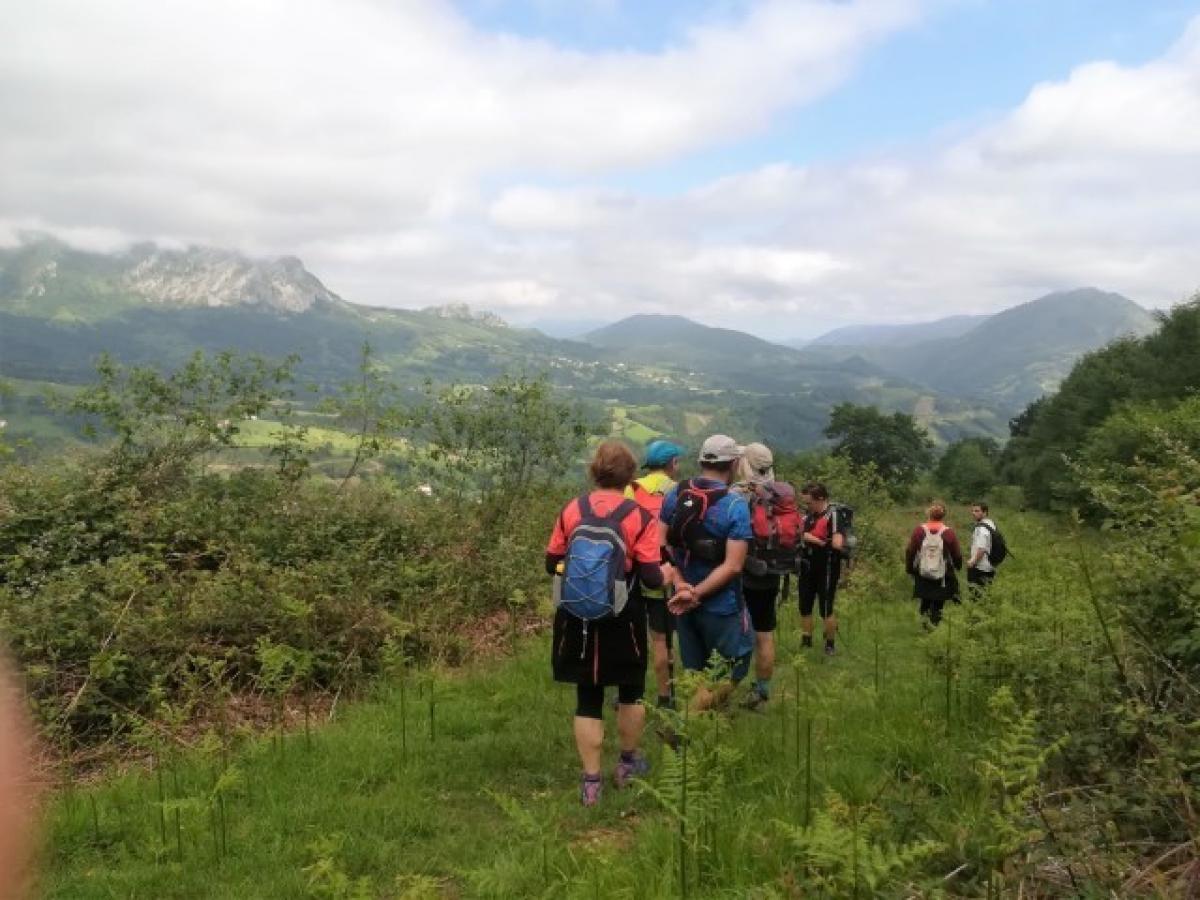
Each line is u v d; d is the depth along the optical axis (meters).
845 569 12.90
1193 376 43.22
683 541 6.11
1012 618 6.38
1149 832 3.67
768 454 7.91
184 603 8.27
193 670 7.64
